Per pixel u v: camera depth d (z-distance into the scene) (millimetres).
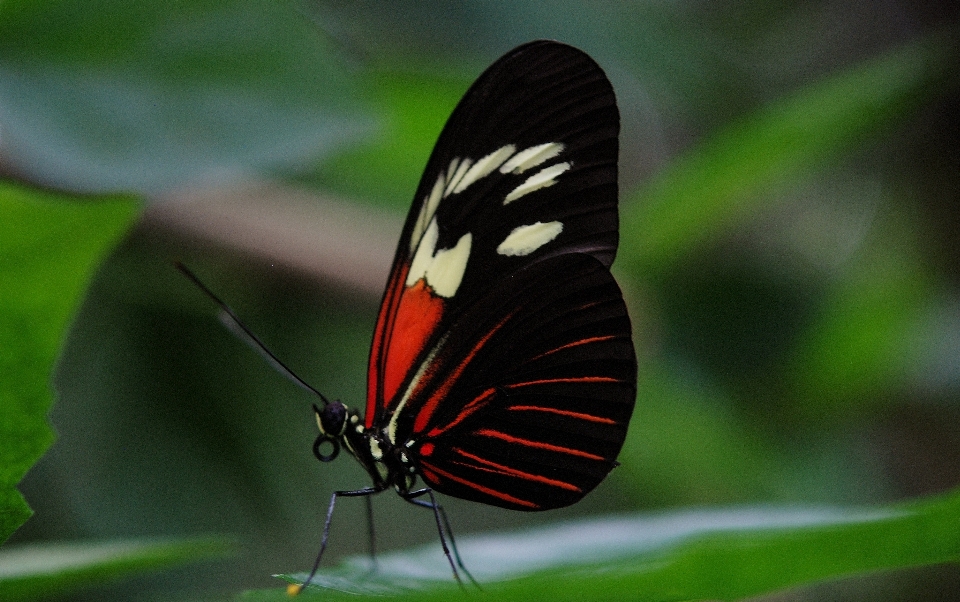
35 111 535
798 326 596
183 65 538
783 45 619
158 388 578
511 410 554
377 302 587
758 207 583
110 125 537
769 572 421
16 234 509
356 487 594
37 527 570
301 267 582
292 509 584
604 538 523
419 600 373
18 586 521
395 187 596
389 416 554
